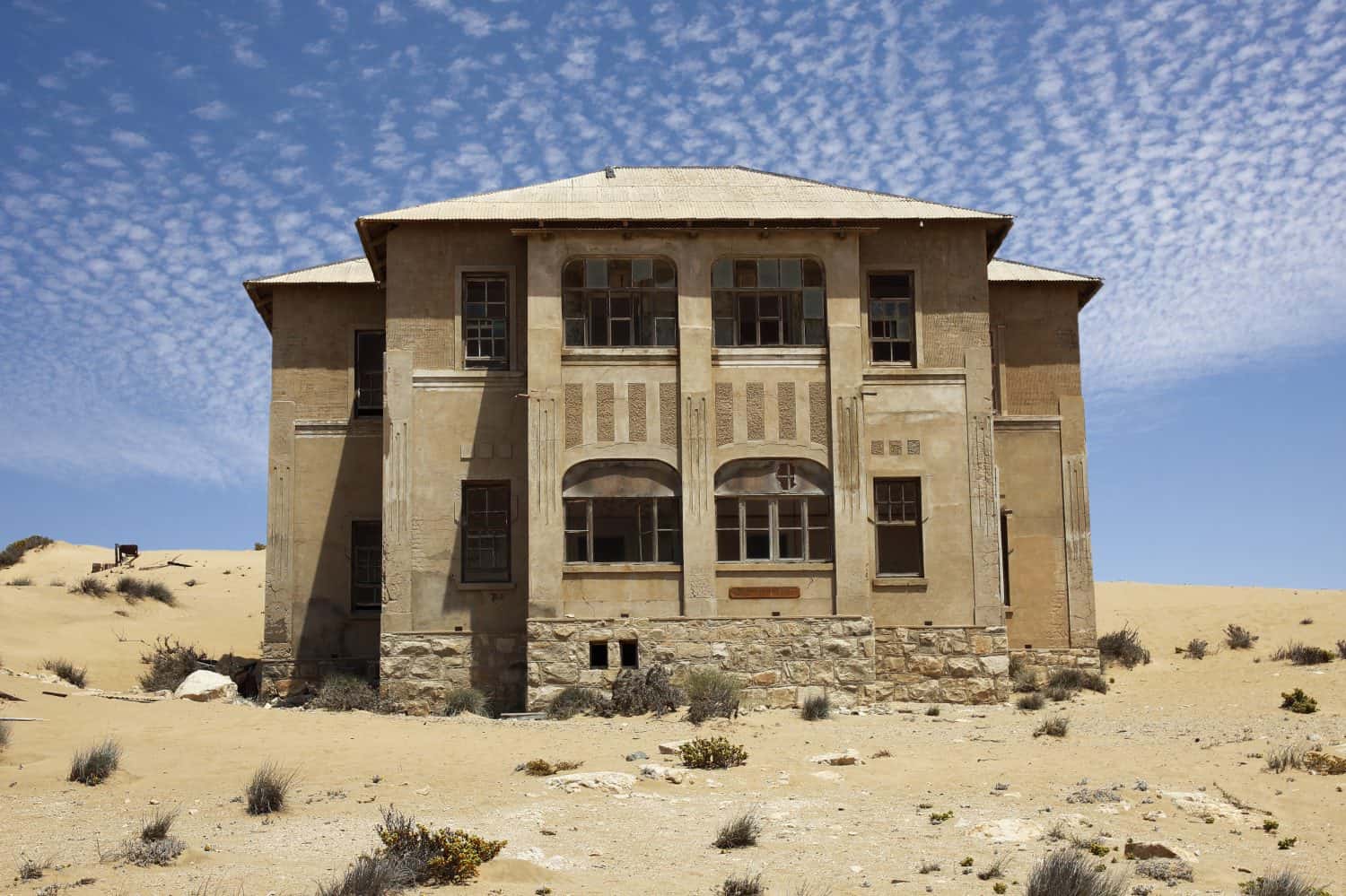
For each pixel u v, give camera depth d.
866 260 28.48
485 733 21.78
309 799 16.81
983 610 27.55
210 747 19.77
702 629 26.36
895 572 27.91
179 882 12.17
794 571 26.72
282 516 30.62
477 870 12.77
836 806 16.36
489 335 28.09
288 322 31.42
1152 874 13.07
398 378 27.67
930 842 14.43
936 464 27.94
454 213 27.95
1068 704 27.08
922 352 28.27
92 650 35.38
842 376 27.38
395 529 27.25
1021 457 30.91
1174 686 28.50
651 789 17.39
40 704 21.89
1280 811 15.86
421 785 17.75
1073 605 30.41
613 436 26.95
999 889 12.34
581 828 15.07
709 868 13.21
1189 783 17.31
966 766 18.95
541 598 26.22
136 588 44.59
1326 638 31.84
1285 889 12.12
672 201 28.70
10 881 12.12
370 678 30.06
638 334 27.52
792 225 27.62
